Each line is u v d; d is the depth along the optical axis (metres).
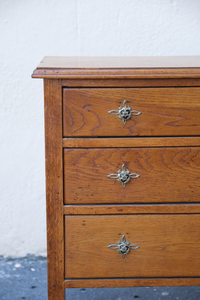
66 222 1.77
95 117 1.71
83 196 1.75
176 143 1.73
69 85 1.69
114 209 1.76
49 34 2.21
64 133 1.72
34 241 2.39
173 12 2.21
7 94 2.25
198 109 1.72
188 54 2.25
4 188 2.33
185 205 1.76
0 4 2.17
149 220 1.77
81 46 2.23
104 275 1.80
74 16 2.20
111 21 2.21
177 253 1.79
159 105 1.71
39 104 2.27
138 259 1.79
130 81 1.69
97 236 1.77
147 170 1.74
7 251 2.39
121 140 1.72
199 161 1.74
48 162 1.73
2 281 2.20
